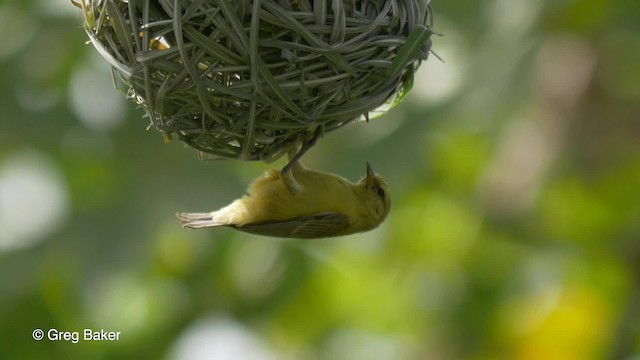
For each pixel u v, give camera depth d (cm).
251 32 622
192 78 637
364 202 868
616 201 1453
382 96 688
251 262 1395
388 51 675
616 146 1376
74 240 1225
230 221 827
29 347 1326
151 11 646
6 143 1250
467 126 1187
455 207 1554
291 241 1384
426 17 725
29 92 1249
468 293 1511
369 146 1149
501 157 1407
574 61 1330
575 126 1370
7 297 1227
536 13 1151
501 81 1120
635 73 1334
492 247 1523
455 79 1141
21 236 1230
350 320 1602
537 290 1469
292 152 778
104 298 1243
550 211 1477
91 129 1239
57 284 1311
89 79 1255
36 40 1240
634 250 1441
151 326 1409
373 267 1598
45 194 1245
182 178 1236
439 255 1569
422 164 1168
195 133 686
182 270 1419
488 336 1488
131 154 1240
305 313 1573
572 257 1465
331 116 679
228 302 1396
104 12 670
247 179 1288
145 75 654
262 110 659
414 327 1551
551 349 1436
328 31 641
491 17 1148
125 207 1225
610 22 1220
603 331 1412
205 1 624
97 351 1375
